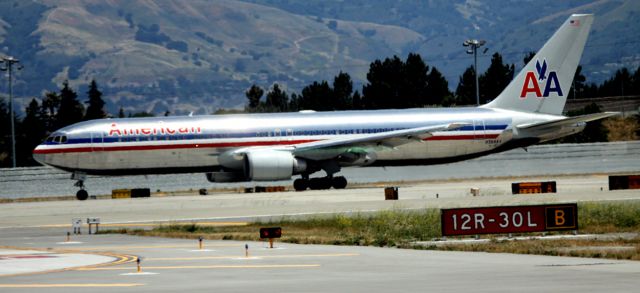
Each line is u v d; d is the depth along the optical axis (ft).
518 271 239.30
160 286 219.82
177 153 653.30
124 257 290.56
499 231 342.44
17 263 276.41
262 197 596.70
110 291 212.02
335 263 266.57
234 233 380.58
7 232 414.41
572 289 204.13
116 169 650.84
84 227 433.89
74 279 234.38
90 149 642.63
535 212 347.36
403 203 513.86
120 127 650.84
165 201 591.78
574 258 273.13
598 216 408.26
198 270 252.42
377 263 265.13
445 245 319.47
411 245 320.29
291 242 341.62
